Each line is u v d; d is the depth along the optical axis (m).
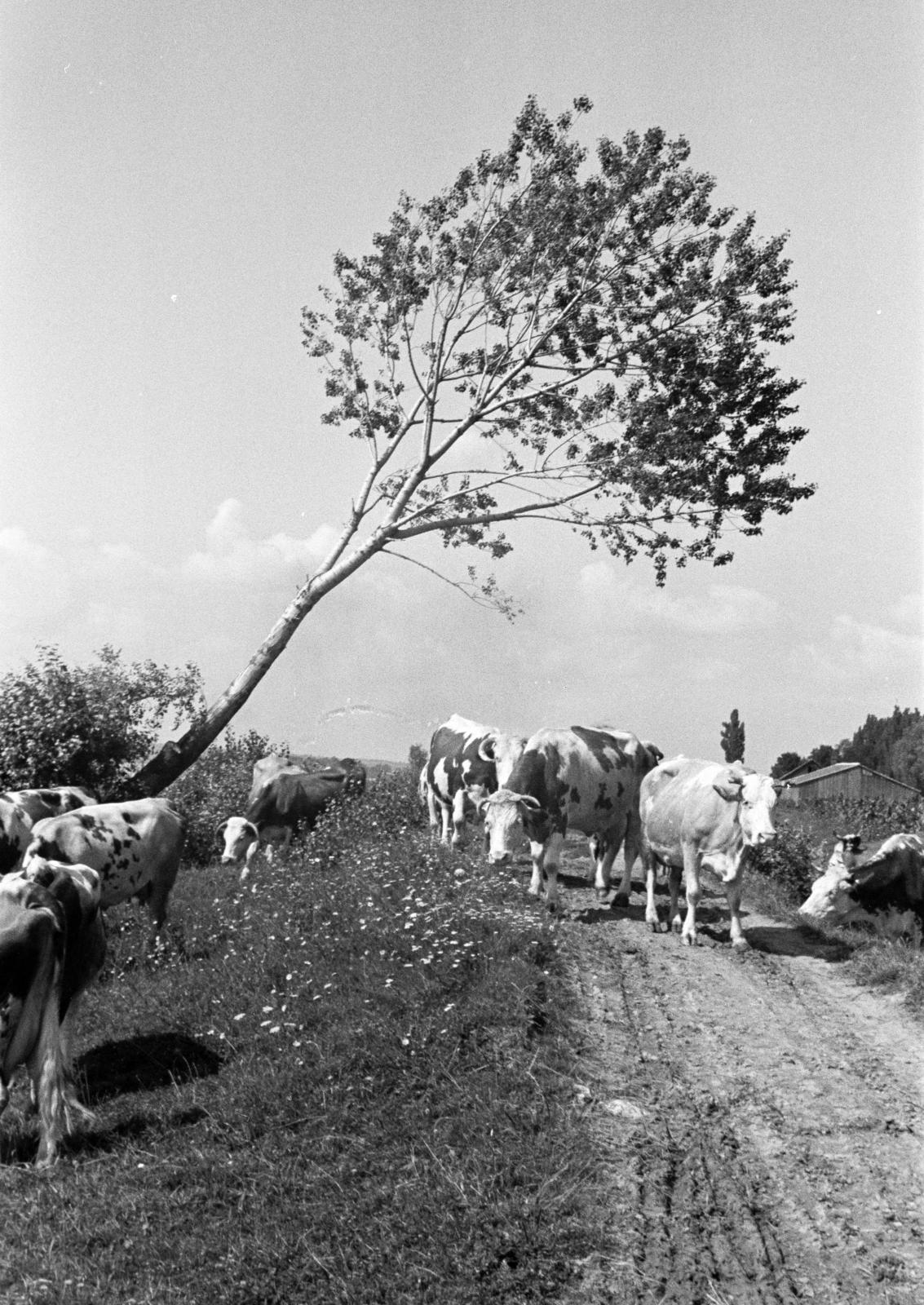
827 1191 7.21
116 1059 9.20
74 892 8.52
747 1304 6.02
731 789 12.62
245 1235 6.43
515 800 14.20
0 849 13.01
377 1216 6.61
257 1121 7.80
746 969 12.14
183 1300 5.80
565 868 19.11
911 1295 6.14
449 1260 6.23
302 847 19.42
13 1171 7.28
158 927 12.53
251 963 11.00
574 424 23.02
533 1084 8.31
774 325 22.05
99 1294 5.86
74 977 8.52
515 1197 6.77
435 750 20.08
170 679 22.52
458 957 10.59
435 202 22.98
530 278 22.34
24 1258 6.19
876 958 12.47
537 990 10.22
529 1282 6.10
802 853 20.64
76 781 20.67
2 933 7.49
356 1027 9.13
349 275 23.56
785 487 22.03
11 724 20.09
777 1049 9.64
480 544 24.33
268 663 22.61
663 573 22.41
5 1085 7.50
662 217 22.02
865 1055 9.57
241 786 25.97
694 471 21.45
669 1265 6.34
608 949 12.48
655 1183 7.15
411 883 13.48
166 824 12.58
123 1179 7.09
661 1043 9.63
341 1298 5.90
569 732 15.16
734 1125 8.09
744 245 21.92
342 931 11.62
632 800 15.53
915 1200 7.14
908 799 47.88
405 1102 8.07
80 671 21.61
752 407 22.31
